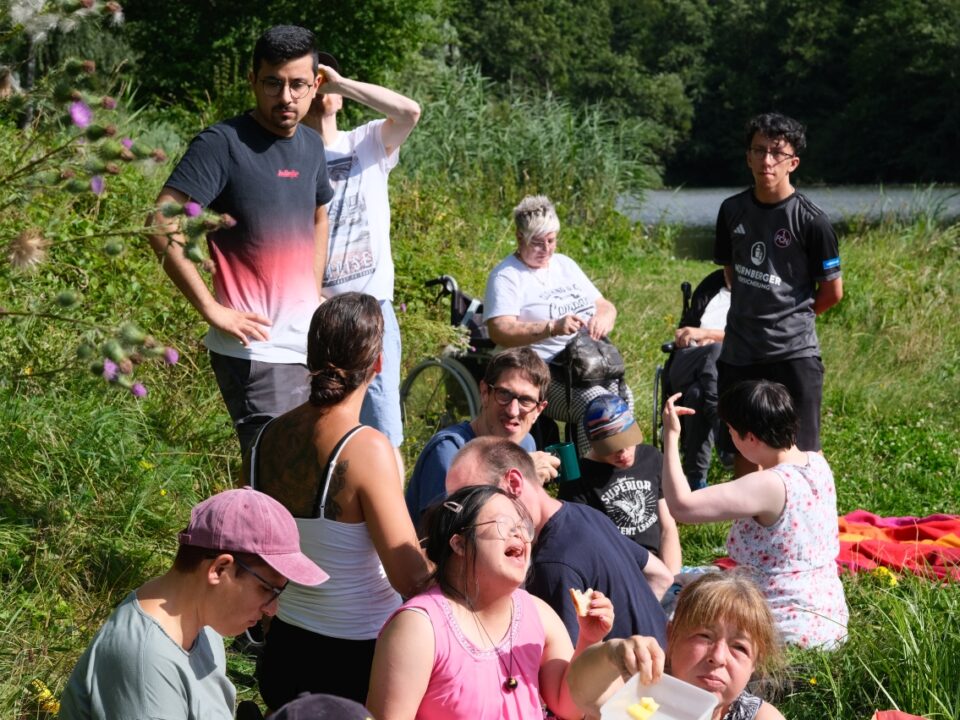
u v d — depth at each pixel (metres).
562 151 18.81
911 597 5.29
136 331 3.67
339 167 5.68
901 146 59.34
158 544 5.09
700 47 76.50
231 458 5.93
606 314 6.50
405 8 20.50
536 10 65.81
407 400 7.25
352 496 3.27
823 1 68.81
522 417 4.29
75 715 2.59
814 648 4.67
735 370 6.53
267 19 19.67
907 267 13.88
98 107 3.88
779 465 4.84
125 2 18.86
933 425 9.16
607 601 2.98
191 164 4.57
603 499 4.99
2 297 5.48
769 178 6.22
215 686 2.72
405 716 2.85
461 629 2.93
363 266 5.70
